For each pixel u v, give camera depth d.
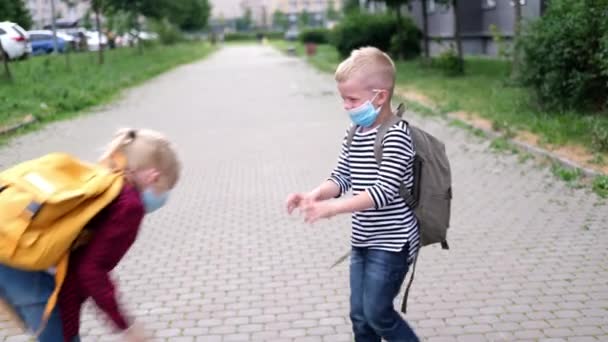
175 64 35.28
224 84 23.25
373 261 3.00
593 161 8.33
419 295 4.69
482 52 30.78
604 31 10.12
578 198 7.12
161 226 6.64
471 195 7.45
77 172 2.64
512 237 5.93
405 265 3.02
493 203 7.08
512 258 5.39
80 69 26.00
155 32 53.31
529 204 6.98
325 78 24.73
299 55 43.09
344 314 4.44
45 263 2.44
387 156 2.86
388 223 2.96
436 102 15.18
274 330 4.23
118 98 19.19
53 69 24.70
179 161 2.73
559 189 7.51
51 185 2.47
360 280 3.12
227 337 4.16
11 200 2.44
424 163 2.95
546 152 9.04
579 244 5.68
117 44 49.97
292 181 8.54
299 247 5.89
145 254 5.79
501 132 10.75
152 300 4.77
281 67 31.95
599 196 7.12
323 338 4.10
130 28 38.66
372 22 30.58
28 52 29.50
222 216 6.97
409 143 2.89
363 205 2.81
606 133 8.91
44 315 2.58
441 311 4.42
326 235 6.22
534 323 4.20
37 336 2.66
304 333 4.18
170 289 4.97
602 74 9.84
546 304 4.48
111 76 23.89
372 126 2.97
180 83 24.16
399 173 2.85
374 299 2.99
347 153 3.07
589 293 4.64
